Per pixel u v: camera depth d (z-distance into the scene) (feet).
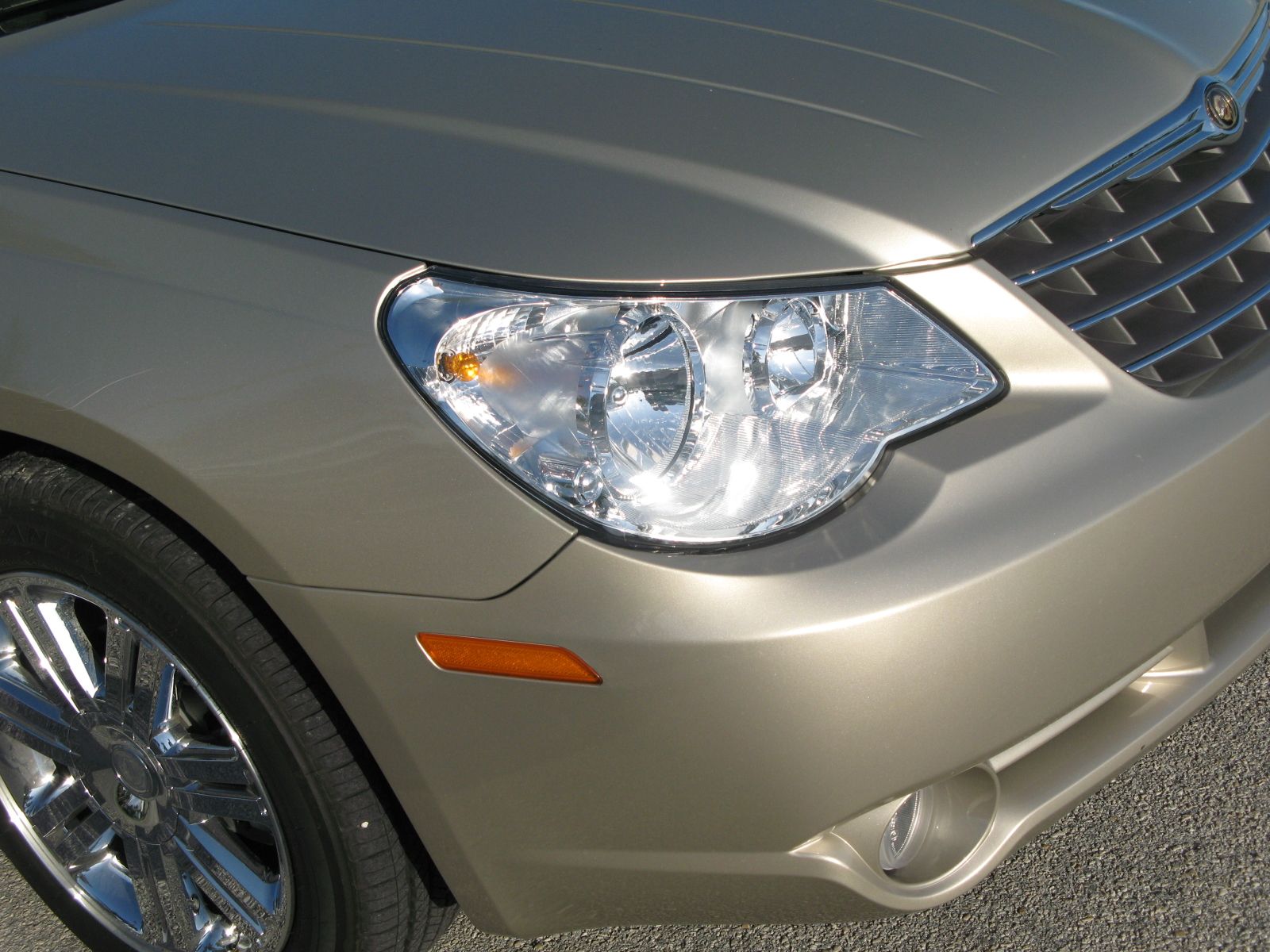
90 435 5.19
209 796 5.94
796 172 5.15
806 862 4.99
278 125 5.82
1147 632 5.18
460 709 4.91
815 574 4.57
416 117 5.67
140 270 5.33
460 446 4.74
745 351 4.83
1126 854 6.78
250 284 5.12
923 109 5.61
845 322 4.93
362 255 5.05
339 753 5.37
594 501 4.67
